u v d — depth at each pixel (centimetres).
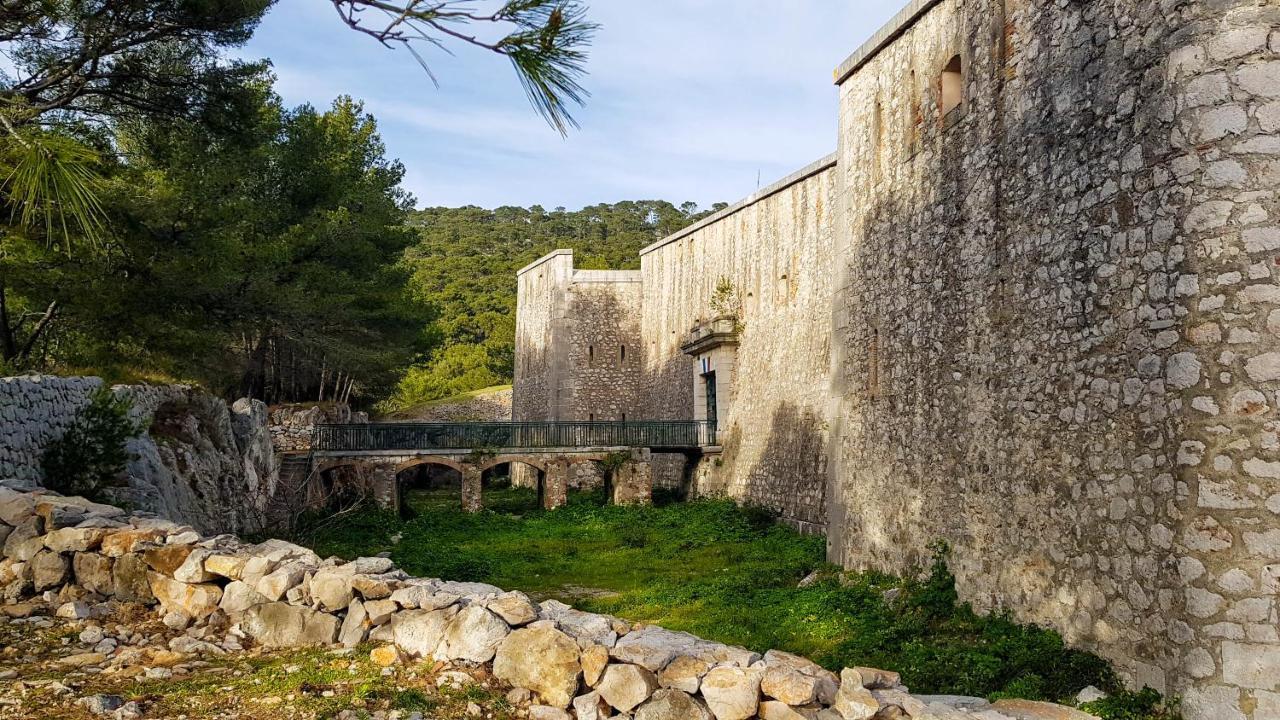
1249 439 687
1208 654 686
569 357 4209
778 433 2667
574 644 618
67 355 1750
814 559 1806
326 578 727
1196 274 722
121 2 1299
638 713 584
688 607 1361
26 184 615
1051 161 930
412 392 6238
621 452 3089
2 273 1375
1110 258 826
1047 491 913
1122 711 715
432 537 2373
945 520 1142
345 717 567
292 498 2053
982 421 1056
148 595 775
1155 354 758
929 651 948
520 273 4966
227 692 604
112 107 1451
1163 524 736
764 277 2892
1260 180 704
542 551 2155
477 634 652
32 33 1255
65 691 589
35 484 1073
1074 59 897
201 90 1498
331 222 2661
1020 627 948
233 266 1694
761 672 589
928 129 1236
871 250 1419
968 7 1128
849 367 1490
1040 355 938
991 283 1048
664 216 10975
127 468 1268
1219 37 725
